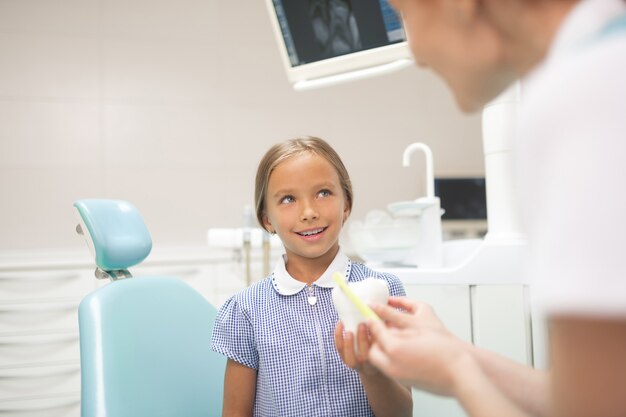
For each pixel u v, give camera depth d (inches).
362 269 50.5
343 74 72.5
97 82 141.9
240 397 47.4
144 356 47.7
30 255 135.6
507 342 61.9
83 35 141.3
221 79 149.7
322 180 46.1
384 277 50.3
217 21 150.0
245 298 48.8
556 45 17.0
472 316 63.2
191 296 56.9
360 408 44.6
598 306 13.8
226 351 47.2
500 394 21.1
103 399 42.1
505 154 63.5
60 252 137.5
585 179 14.1
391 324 30.4
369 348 29.0
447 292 63.2
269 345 46.0
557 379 15.7
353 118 156.6
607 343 14.4
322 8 71.5
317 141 49.2
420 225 70.9
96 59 142.0
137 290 51.6
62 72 139.7
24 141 136.9
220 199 148.4
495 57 19.6
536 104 16.2
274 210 47.1
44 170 138.0
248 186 150.3
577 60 15.4
